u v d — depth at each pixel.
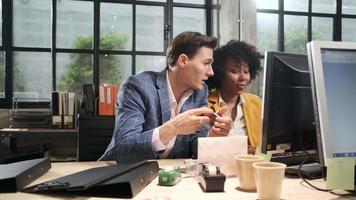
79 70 3.56
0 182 0.86
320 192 0.92
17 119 3.12
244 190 0.91
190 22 3.79
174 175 0.97
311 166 1.16
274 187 0.79
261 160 0.90
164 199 0.79
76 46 3.55
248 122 1.68
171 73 1.49
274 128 1.16
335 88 0.90
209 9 3.80
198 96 1.57
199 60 1.45
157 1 3.70
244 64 1.74
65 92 3.15
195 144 1.38
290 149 1.21
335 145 0.87
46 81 3.53
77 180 0.87
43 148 1.86
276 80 1.15
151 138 1.18
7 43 3.43
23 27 3.48
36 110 3.21
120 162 1.23
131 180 0.85
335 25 3.87
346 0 3.88
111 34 3.62
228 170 1.03
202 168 0.99
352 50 0.92
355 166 0.89
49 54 3.53
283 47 3.73
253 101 1.73
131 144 1.20
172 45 1.49
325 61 0.90
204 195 0.86
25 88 3.50
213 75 1.66
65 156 2.95
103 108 3.08
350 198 0.86
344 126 0.89
